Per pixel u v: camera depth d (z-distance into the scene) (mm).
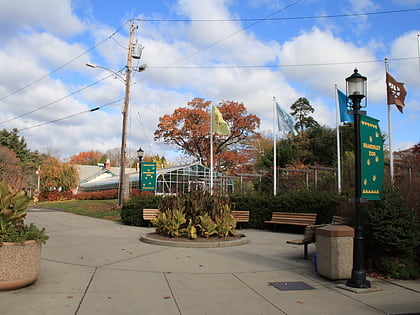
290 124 21188
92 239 12781
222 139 48062
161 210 13141
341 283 7273
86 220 20500
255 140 55719
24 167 60094
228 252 10555
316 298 6285
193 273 7965
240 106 46625
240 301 6062
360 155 7344
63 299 5926
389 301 6148
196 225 12344
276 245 12008
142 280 7289
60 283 6918
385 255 8125
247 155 48156
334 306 5863
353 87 7457
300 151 42125
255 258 9750
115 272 7926
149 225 17172
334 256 7414
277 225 16641
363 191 7551
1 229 6383
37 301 5785
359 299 6250
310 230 9781
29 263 6461
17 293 6188
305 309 5707
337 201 14820
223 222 12547
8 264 6246
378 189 7949
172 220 12188
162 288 6734
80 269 8141
